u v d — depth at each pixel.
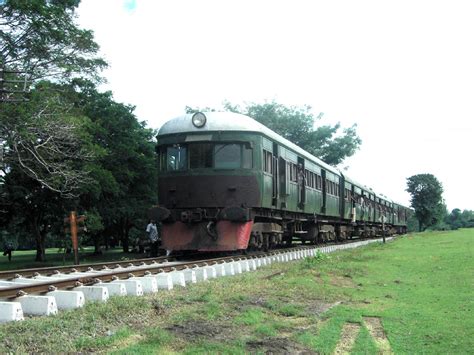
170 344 6.22
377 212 44.41
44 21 19.72
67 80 22.30
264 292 10.41
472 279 13.59
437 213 94.50
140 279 9.45
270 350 6.38
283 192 18.33
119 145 30.48
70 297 7.65
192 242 15.59
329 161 52.19
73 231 17.06
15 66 20.59
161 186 16.12
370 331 7.88
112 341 6.12
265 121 51.12
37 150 20.05
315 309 9.27
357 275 14.65
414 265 17.73
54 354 5.59
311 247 22.89
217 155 15.56
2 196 26.44
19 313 6.72
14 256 41.38
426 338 7.34
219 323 7.46
